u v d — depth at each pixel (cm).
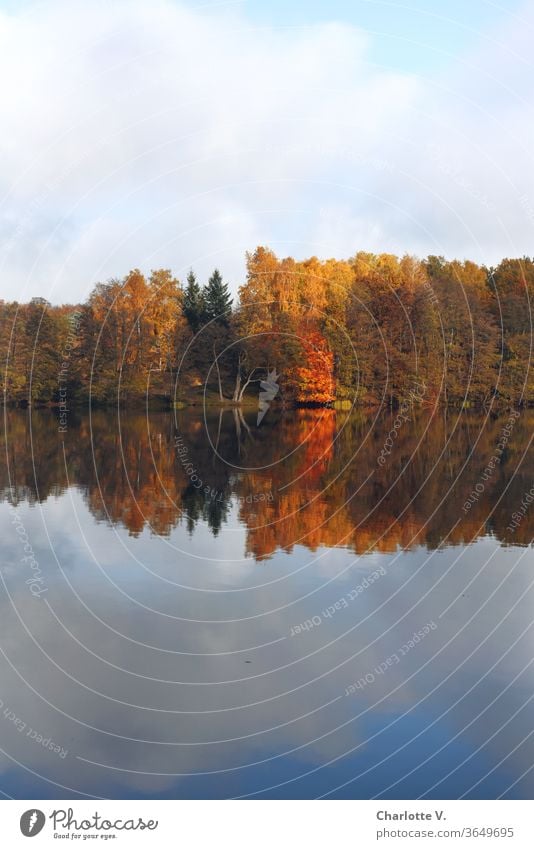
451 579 1198
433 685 857
